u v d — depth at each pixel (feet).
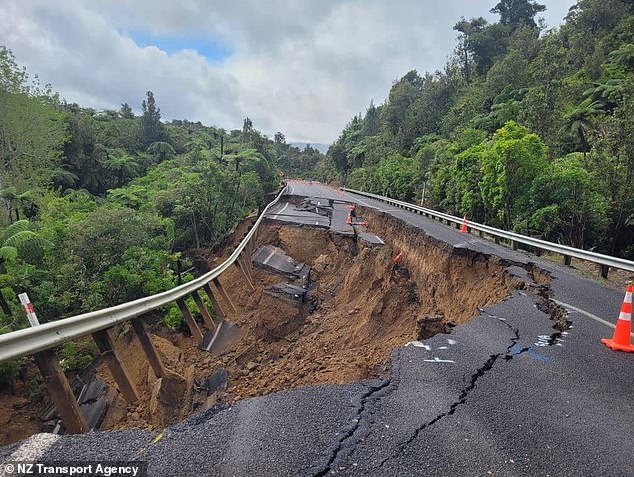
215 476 9.90
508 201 51.16
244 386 27.09
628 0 153.48
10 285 42.57
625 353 18.37
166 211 81.71
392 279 48.49
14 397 32.19
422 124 174.70
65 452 10.90
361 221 84.94
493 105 123.03
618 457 10.88
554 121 66.80
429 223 65.67
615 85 92.12
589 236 45.42
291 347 42.24
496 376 15.78
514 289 30.83
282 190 125.90
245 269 61.87
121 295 46.44
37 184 87.56
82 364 36.32
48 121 91.40
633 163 43.37
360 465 10.33
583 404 13.74
